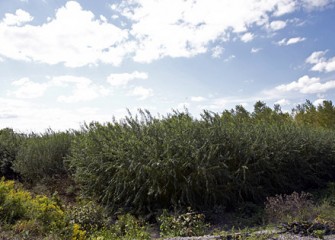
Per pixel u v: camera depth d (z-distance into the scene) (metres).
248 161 9.83
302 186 11.23
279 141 10.89
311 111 19.64
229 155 9.65
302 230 6.36
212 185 8.87
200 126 10.11
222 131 9.98
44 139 15.15
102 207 9.18
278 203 8.18
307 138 12.14
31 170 13.46
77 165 11.11
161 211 8.56
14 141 16.70
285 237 6.01
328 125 18.44
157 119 10.72
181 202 8.78
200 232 6.96
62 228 5.76
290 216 7.08
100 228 7.57
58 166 13.19
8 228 5.45
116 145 10.14
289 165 11.04
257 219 7.89
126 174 9.46
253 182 9.73
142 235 6.83
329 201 8.77
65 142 13.83
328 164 12.76
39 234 5.42
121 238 6.76
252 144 10.06
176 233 6.94
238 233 6.30
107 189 9.60
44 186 12.08
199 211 8.59
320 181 11.63
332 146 12.93
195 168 8.87
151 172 8.91
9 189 7.46
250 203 9.08
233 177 9.29
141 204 8.98
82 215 7.80
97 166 10.27
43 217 5.96
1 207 5.84
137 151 9.38
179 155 9.13
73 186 11.84
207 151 9.20
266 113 16.05
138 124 10.62
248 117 14.72
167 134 9.62
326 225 6.50
